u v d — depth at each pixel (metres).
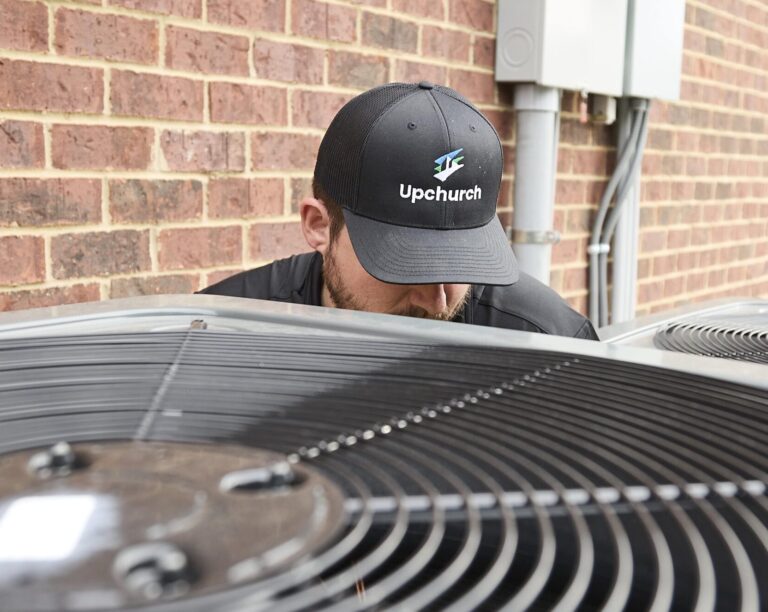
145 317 0.82
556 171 2.65
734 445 0.48
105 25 1.59
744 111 3.97
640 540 0.42
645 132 2.97
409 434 0.49
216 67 1.79
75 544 0.34
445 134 1.25
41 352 0.65
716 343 1.08
